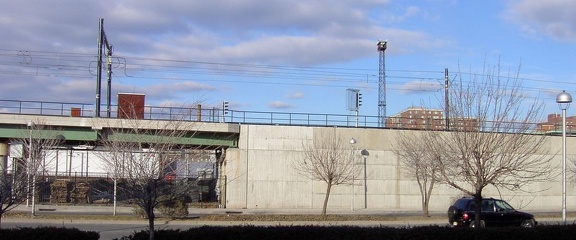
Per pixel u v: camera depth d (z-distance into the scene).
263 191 47.31
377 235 15.20
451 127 19.92
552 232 16.45
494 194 49.38
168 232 14.57
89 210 38.00
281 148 47.81
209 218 31.58
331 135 47.88
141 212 31.16
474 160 18.72
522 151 23.05
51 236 14.04
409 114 50.22
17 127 42.72
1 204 15.05
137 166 16.50
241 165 47.12
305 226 15.67
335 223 30.31
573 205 52.09
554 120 53.97
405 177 49.19
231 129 46.31
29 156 28.30
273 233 14.88
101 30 46.38
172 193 17.89
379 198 48.59
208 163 51.06
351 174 46.81
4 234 13.93
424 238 15.45
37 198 40.44
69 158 53.28
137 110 39.88
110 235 23.06
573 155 51.34
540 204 51.22
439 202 49.25
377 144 48.97
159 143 22.44
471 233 15.79
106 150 32.16
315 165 40.69
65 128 43.00
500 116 19.34
